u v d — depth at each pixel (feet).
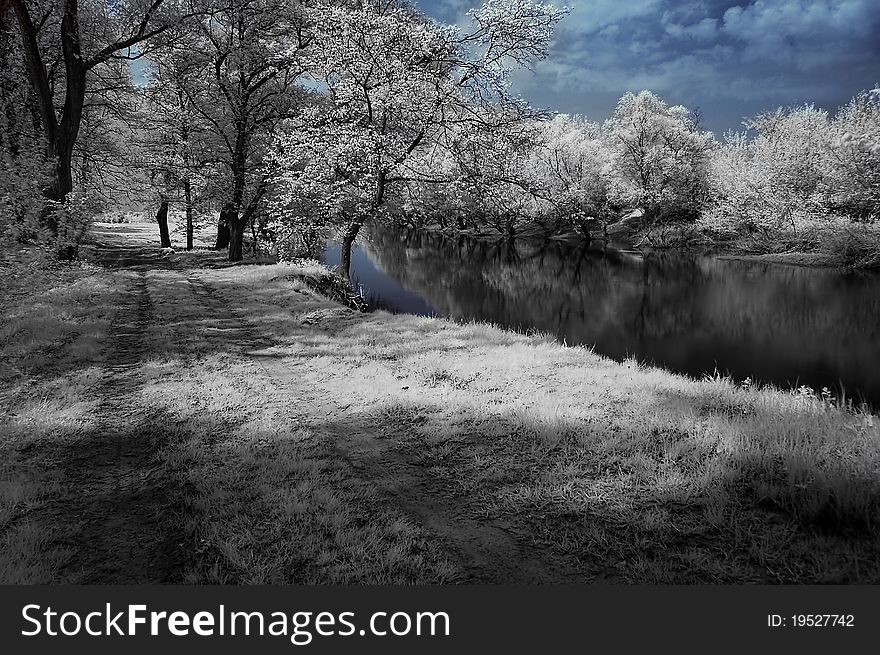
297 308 50.60
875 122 121.29
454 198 61.93
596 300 87.76
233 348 35.17
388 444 19.45
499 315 76.84
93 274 63.77
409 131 61.16
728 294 87.61
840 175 114.83
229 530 13.60
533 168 171.01
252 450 18.84
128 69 95.76
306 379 28.35
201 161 91.86
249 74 86.69
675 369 49.19
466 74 58.90
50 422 21.43
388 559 12.24
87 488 16.42
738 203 138.21
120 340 36.88
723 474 14.82
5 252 41.75
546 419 20.25
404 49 56.90
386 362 31.42
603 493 14.76
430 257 152.87
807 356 52.90
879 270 97.76
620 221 196.34
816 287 87.25
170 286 62.13
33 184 47.57
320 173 60.95
